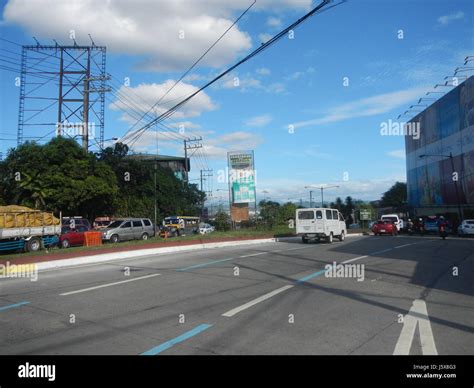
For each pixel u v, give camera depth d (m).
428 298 9.13
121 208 45.97
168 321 7.25
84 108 37.94
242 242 28.42
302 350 5.68
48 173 35.94
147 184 50.91
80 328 6.88
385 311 7.91
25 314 7.95
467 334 6.36
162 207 54.03
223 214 37.38
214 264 15.56
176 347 5.84
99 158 48.22
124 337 6.34
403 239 32.72
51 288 10.98
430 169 63.44
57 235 26.12
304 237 27.50
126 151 49.84
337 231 29.27
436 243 27.08
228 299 9.09
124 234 31.64
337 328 6.73
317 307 8.26
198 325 6.96
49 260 16.17
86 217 40.97
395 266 14.62
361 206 85.94
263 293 9.74
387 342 5.99
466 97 50.62
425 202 65.81
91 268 15.55
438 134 59.88
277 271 13.42
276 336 6.30
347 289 10.22
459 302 8.71
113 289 10.56
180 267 14.92
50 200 35.97
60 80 41.62
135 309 8.23
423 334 6.37
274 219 39.53
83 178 37.56
